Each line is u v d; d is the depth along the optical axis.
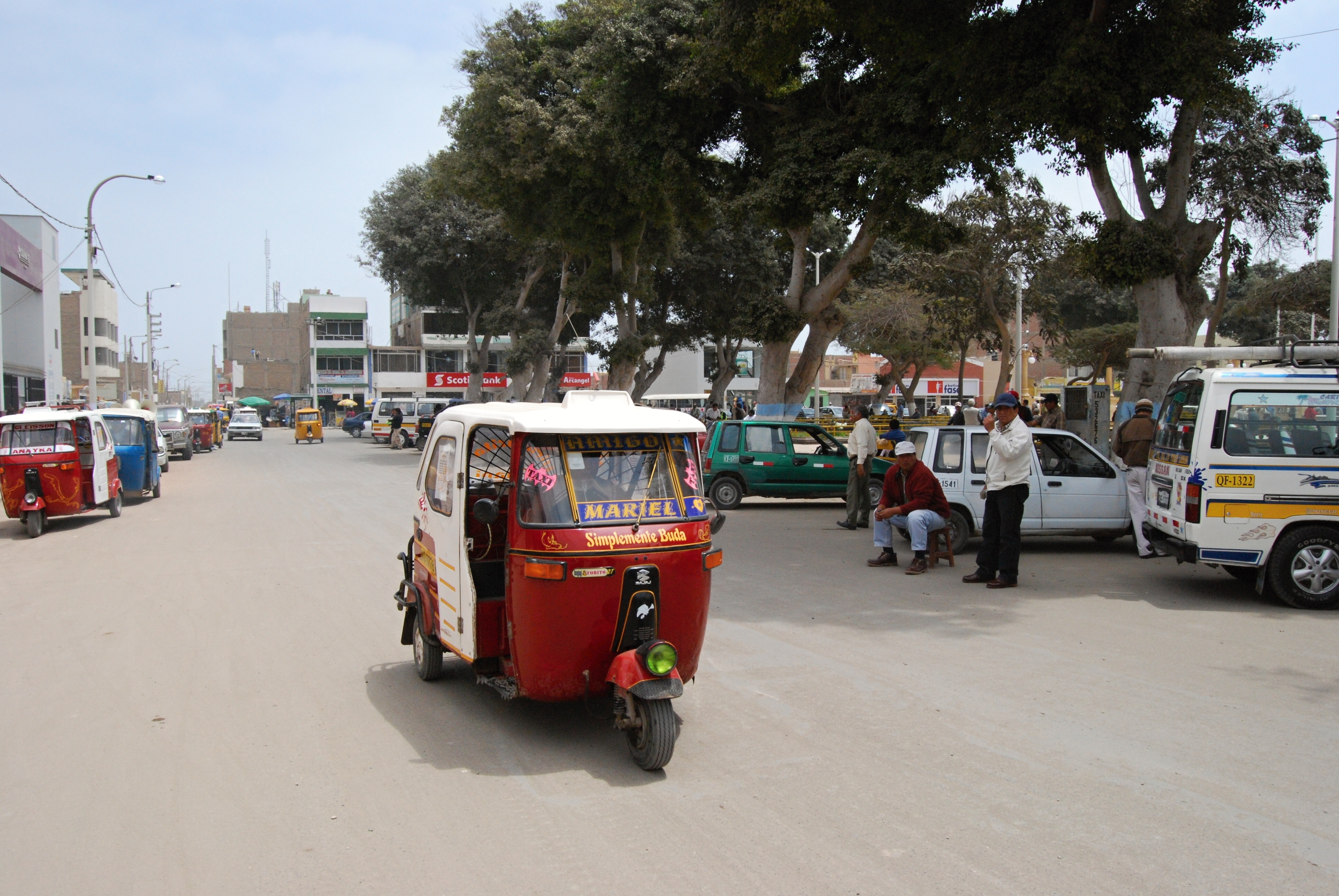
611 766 5.06
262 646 7.65
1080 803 4.52
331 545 13.15
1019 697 6.18
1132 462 11.59
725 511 17.00
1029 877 3.79
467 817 4.40
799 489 17.11
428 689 6.51
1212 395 8.91
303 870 3.87
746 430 17.30
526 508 5.16
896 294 36.97
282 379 99.06
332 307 70.94
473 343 42.09
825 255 40.78
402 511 17.42
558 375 58.31
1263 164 19.30
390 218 37.97
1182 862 3.92
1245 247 20.22
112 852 4.05
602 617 5.05
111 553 12.59
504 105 22.91
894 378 40.94
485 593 5.86
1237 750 5.21
